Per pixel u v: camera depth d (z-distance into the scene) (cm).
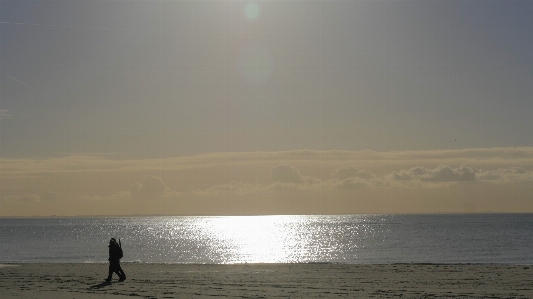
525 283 2570
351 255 5762
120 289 2370
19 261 5112
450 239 9012
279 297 2116
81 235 13175
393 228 16138
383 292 2264
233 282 2662
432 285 2514
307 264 3847
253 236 12225
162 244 8806
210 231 16575
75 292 2253
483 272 3123
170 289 2367
